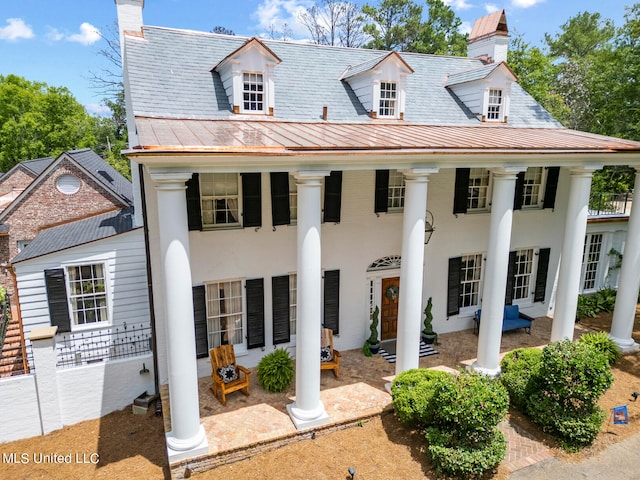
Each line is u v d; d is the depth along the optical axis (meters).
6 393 10.62
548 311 17.42
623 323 14.65
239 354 12.82
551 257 16.75
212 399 11.35
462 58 18.61
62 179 20.33
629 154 12.64
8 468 9.85
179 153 7.64
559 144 12.23
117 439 10.84
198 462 9.16
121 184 23.11
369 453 9.70
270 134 10.25
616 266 19.94
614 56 24.02
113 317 13.80
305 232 9.52
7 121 42.22
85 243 13.08
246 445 9.51
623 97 22.73
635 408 11.63
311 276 9.71
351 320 14.17
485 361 12.40
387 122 14.49
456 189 14.36
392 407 11.02
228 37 14.79
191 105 12.33
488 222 15.29
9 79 47.12
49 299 13.02
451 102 16.45
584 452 9.95
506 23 18.62
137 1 13.54
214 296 12.52
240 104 12.59
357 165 9.85
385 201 13.47
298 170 9.14
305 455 9.64
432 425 10.02
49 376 10.95
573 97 33.06
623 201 28.77
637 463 9.60
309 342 9.98
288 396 11.53
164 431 11.10
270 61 12.67
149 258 11.77
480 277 15.99
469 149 10.49
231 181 11.95
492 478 9.05
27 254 13.62
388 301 14.74
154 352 12.09
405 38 42.34
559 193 16.12
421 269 11.16
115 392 11.89
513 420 11.03
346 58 16.34
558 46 56.94
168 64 13.15
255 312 12.71
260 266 12.54
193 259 11.73
